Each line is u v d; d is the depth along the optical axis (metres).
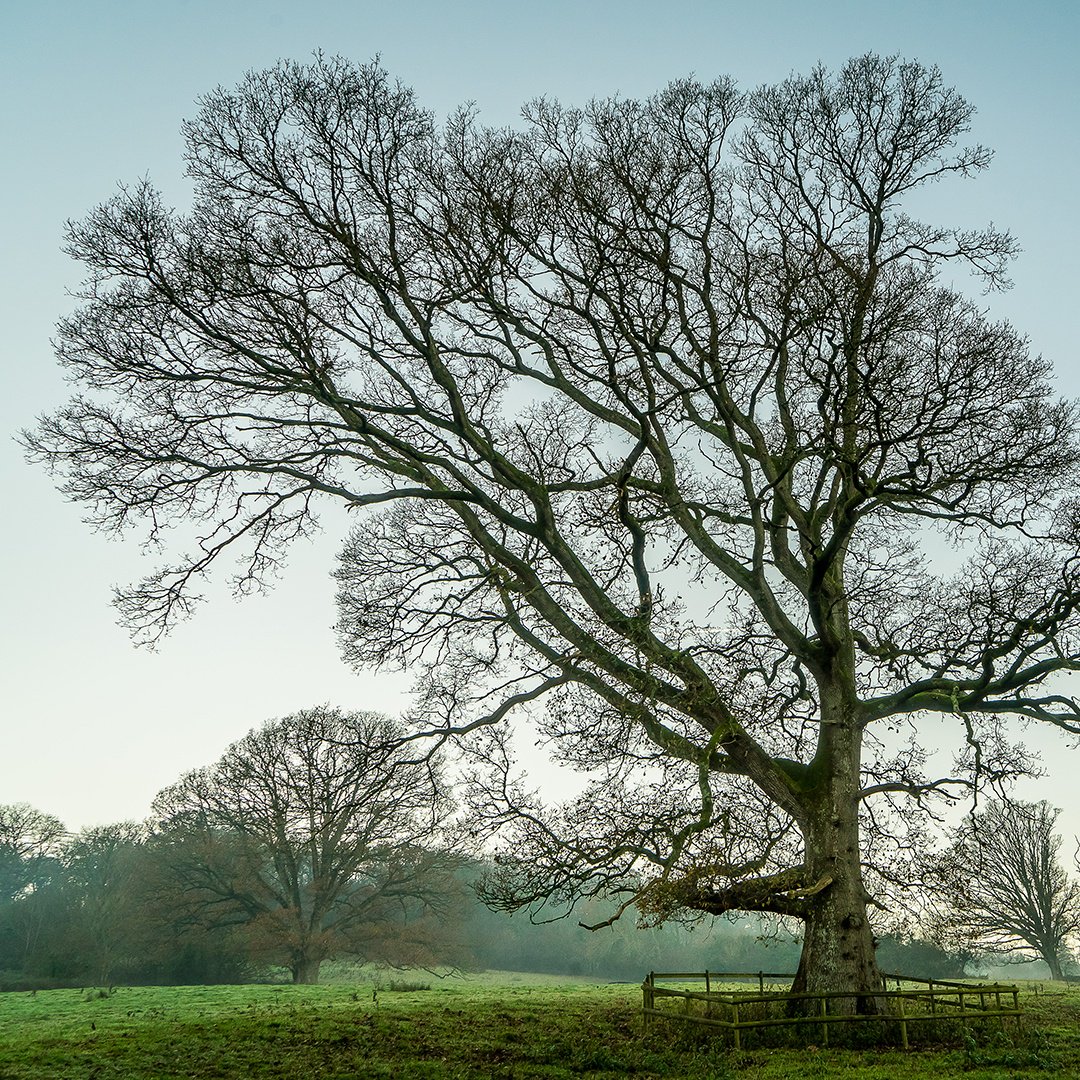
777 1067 12.52
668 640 16.69
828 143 18.58
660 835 16.16
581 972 65.06
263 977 54.22
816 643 18.84
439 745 17.66
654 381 19.92
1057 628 16.77
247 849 49.38
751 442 20.86
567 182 17.02
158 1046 15.05
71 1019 21.77
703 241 17.98
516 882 16.33
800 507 20.80
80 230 16.42
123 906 55.12
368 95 16.80
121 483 17.19
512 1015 20.00
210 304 16.62
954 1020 16.59
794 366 20.12
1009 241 18.05
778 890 17.02
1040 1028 17.42
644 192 17.28
